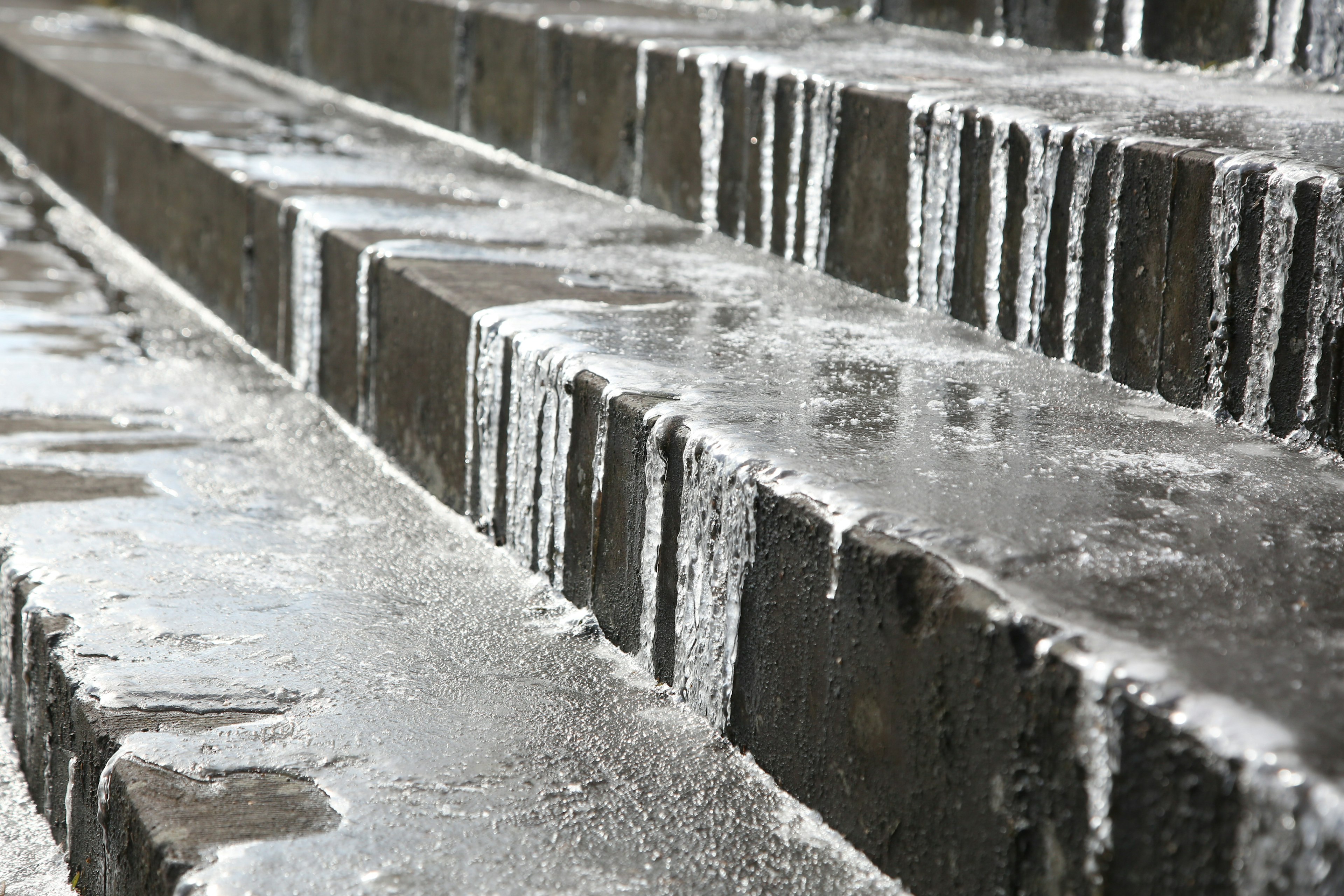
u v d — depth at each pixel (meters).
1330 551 1.71
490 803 1.80
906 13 4.54
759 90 3.41
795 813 1.83
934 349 2.66
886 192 3.04
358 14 5.40
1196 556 1.67
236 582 2.41
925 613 1.61
